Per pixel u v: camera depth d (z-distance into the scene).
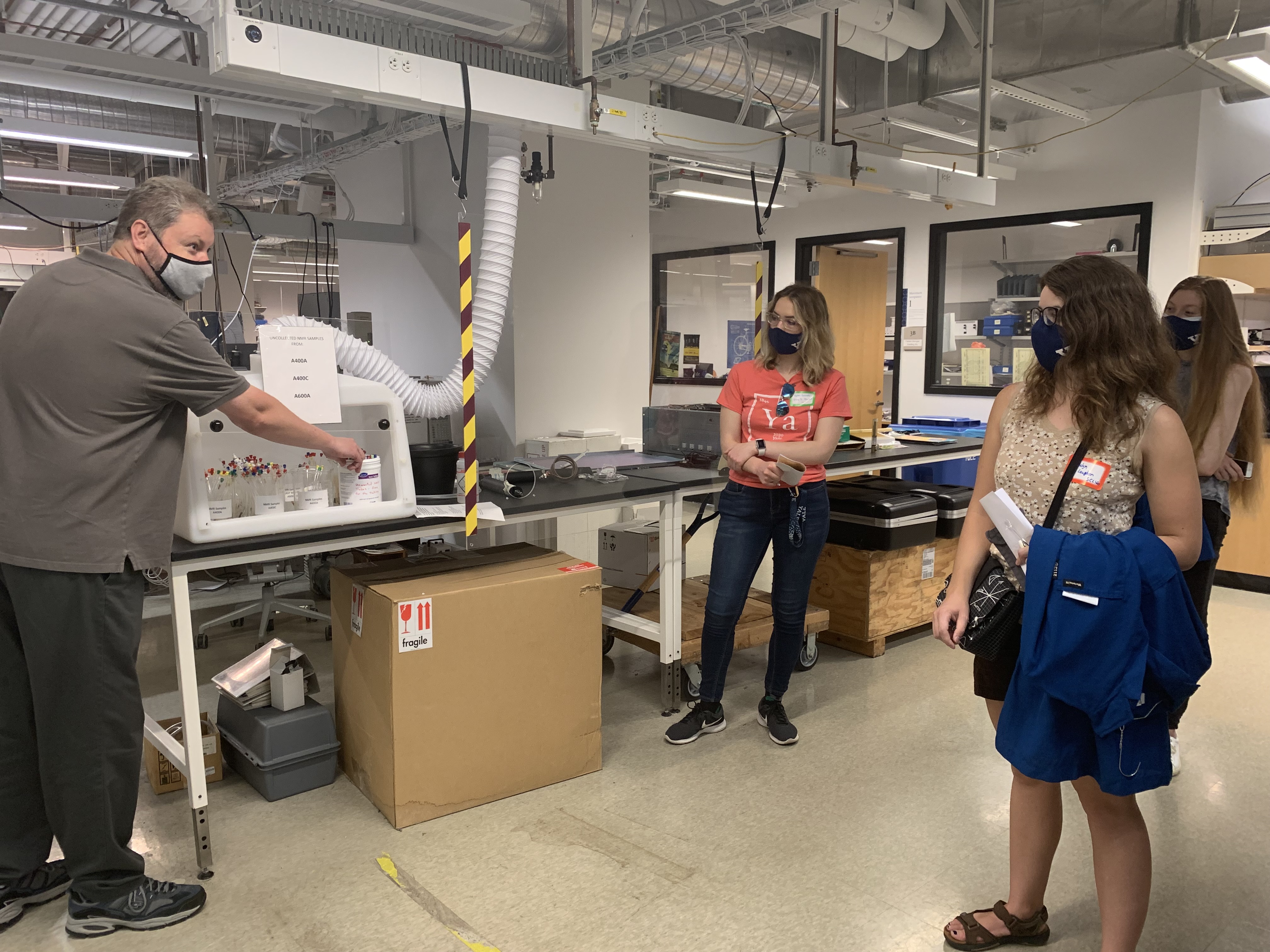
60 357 1.68
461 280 2.31
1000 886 2.03
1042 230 6.16
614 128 2.74
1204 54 3.37
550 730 2.51
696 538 5.63
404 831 2.28
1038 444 1.55
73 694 1.76
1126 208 5.32
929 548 3.81
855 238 6.74
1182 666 1.41
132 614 1.80
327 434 2.12
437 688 2.29
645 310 4.99
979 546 1.68
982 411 6.14
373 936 1.86
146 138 5.47
